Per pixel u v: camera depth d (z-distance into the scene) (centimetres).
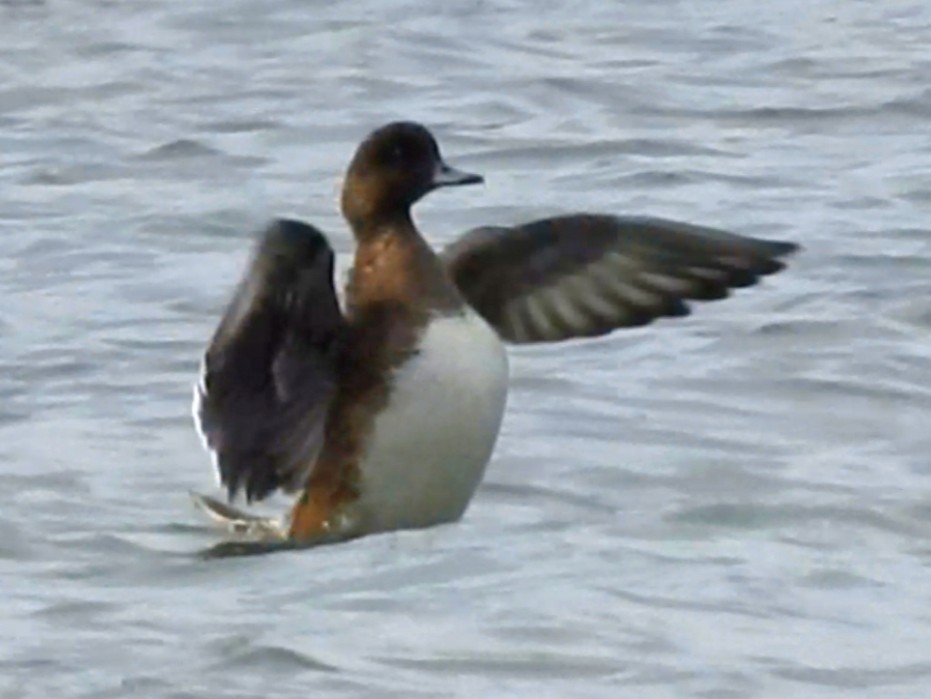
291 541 1265
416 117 2239
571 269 1296
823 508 1327
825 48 2438
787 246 1297
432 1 2645
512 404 1537
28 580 1210
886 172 2038
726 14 2592
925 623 1117
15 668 1069
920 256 1802
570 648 1077
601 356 1625
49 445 1474
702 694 1031
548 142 2145
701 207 1948
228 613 1134
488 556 1206
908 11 2603
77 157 2141
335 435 1249
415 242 1266
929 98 2255
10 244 1902
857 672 1056
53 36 2530
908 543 1266
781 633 1101
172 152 2153
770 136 2170
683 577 1173
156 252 1880
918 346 1639
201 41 2516
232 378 1221
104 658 1079
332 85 2345
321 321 1231
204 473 1421
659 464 1430
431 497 1261
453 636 1092
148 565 1227
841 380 1579
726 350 1630
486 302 1297
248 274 1209
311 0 2652
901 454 1456
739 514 1317
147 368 1627
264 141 2186
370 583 1170
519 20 2567
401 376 1241
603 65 2392
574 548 1227
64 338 1683
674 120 2217
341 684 1040
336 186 2041
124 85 2362
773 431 1498
